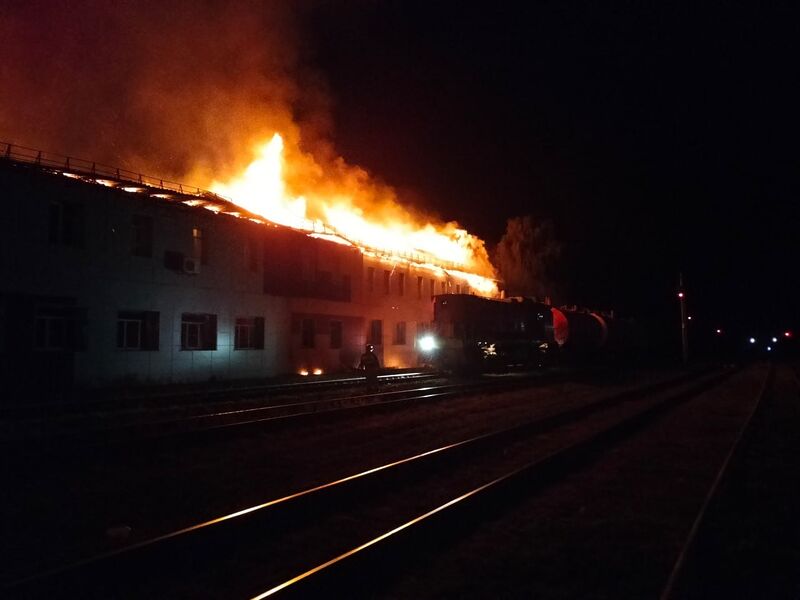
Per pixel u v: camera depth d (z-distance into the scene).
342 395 22.09
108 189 22.69
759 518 8.16
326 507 8.48
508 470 11.08
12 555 6.53
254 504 8.62
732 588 5.95
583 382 30.66
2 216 19.53
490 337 33.50
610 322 49.47
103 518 7.87
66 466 10.61
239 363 27.98
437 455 11.28
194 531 6.57
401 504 8.80
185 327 25.70
